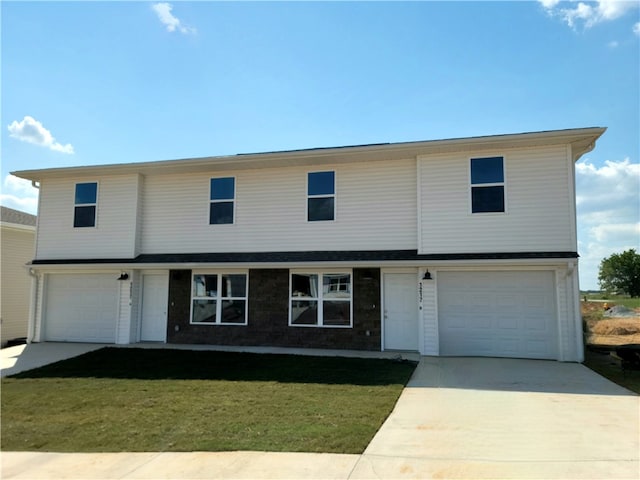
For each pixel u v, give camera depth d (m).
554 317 12.00
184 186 15.34
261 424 6.54
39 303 15.88
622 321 20.86
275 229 14.37
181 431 6.33
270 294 14.17
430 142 12.49
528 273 12.30
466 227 12.57
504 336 12.30
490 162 12.61
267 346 14.02
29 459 5.48
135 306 15.10
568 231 11.94
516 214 12.28
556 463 5.01
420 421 6.66
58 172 15.59
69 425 6.73
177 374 10.24
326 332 13.61
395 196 13.52
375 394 8.20
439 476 4.69
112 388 9.02
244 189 14.79
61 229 15.99
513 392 8.45
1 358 12.73
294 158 13.66
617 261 55.47
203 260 14.43
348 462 5.11
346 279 13.62
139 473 4.97
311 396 8.12
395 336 13.20
